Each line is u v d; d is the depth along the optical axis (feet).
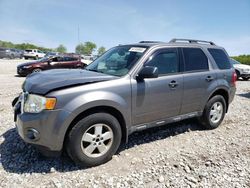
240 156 13.25
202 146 14.46
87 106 10.79
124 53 14.23
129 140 14.98
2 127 16.37
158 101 13.46
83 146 11.26
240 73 54.19
